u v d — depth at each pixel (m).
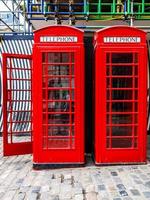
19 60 7.23
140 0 7.88
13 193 3.63
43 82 4.61
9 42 7.44
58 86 4.64
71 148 4.65
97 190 3.66
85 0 7.59
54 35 4.57
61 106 4.65
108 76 4.62
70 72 4.61
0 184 3.97
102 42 4.59
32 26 9.16
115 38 4.59
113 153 4.68
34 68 4.59
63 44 4.57
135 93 4.69
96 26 8.38
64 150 4.64
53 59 4.59
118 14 7.57
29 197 3.48
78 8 8.09
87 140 5.45
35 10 8.28
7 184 3.96
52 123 4.65
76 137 4.64
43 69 4.60
